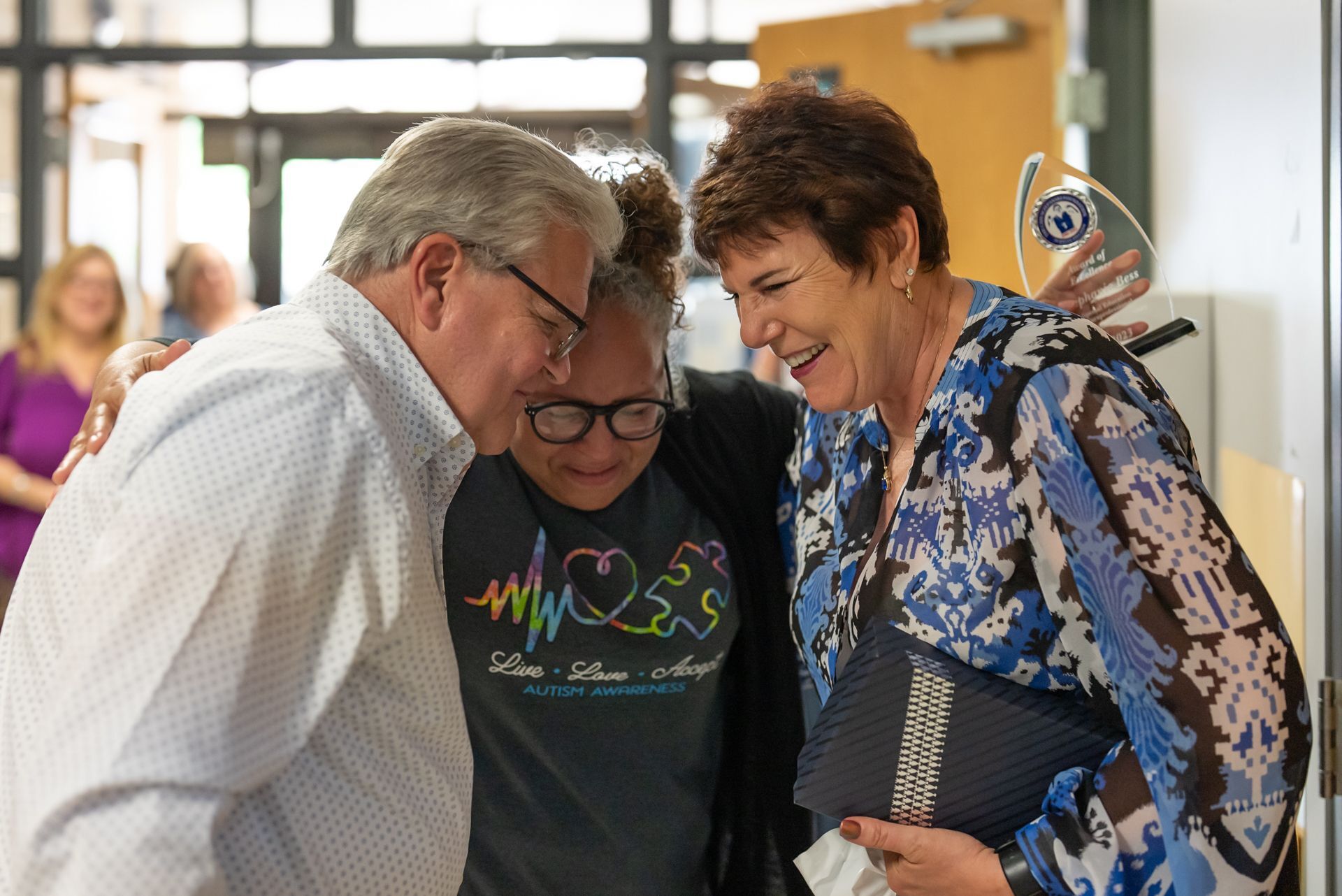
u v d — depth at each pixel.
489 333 1.16
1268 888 1.04
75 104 4.68
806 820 1.57
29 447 3.53
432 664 1.10
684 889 1.53
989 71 3.67
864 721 1.18
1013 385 1.14
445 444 1.15
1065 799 1.11
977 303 1.26
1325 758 1.50
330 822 1.02
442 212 1.13
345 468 0.99
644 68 4.43
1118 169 3.33
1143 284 1.58
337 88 5.48
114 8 4.50
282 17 4.45
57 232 4.64
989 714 1.15
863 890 1.27
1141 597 1.05
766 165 1.18
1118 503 1.06
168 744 0.88
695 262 1.51
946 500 1.19
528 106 4.97
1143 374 1.14
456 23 4.41
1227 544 1.06
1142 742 1.07
